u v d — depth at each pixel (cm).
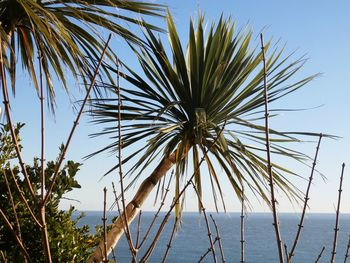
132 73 563
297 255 10794
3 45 427
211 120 608
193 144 580
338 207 174
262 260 10525
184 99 597
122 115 563
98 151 543
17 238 147
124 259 6744
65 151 147
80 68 458
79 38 501
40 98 151
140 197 518
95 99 516
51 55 496
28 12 425
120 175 163
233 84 602
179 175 545
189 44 612
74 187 464
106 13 491
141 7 509
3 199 433
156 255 10906
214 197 557
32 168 460
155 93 577
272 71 625
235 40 618
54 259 429
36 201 142
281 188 555
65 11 496
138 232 170
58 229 437
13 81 502
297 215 348
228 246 13775
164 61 579
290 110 561
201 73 601
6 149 440
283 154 570
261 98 618
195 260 9894
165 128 546
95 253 374
